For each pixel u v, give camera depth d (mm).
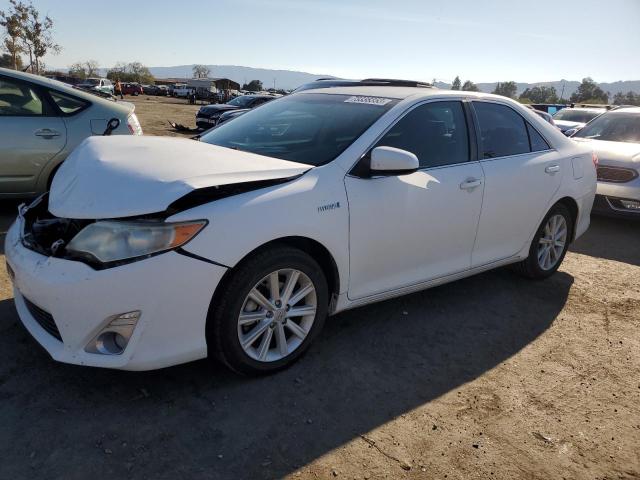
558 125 14734
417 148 3588
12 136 5254
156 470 2287
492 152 4102
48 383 2814
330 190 3043
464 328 3879
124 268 2449
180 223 2523
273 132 3715
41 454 2320
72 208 2646
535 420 2867
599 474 2498
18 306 3021
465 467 2473
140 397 2766
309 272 3006
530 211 4383
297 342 3119
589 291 4812
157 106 38875
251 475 2309
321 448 2514
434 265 3771
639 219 6918
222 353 2805
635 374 3420
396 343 3574
